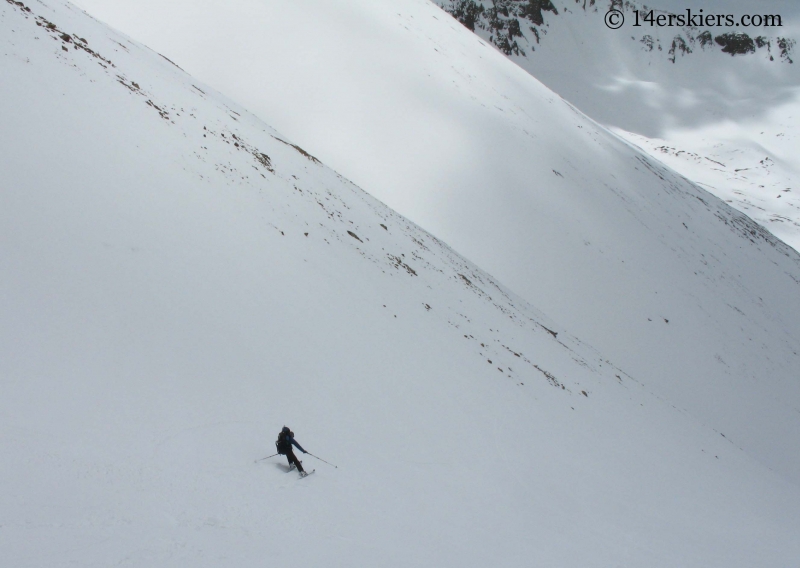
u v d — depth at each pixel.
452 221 52.56
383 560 7.13
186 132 21.41
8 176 11.72
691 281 67.69
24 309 9.35
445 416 14.88
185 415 9.34
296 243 19.06
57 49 19.17
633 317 54.06
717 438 35.00
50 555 5.30
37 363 8.58
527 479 13.39
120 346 9.93
